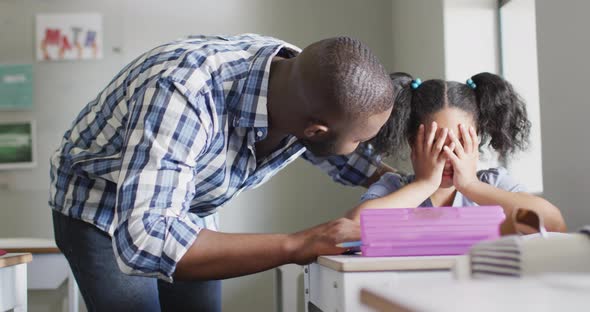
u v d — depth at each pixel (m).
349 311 0.83
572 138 1.43
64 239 1.21
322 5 3.02
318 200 2.97
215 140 1.07
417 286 0.49
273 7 3.02
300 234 1.01
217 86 1.05
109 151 1.13
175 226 0.96
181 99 0.98
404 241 0.96
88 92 3.01
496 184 1.54
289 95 1.03
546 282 0.48
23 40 3.01
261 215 2.96
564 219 1.49
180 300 1.51
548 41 1.55
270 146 1.19
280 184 2.97
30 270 2.26
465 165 1.40
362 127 1.00
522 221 0.72
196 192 1.19
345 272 0.83
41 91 3.01
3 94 3.00
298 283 2.24
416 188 1.38
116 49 3.01
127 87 1.09
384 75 1.01
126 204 0.95
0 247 2.26
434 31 2.35
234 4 3.02
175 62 1.03
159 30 3.02
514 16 2.21
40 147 2.99
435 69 2.35
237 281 2.94
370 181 1.58
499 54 2.22
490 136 1.55
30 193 2.98
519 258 0.63
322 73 0.96
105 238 1.18
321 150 1.07
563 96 1.47
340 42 1.00
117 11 3.02
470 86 1.53
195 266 0.97
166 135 0.96
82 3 3.02
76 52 3.00
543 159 1.59
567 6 1.45
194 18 3.02
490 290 0.46
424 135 1.42
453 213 0.96
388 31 3.02
